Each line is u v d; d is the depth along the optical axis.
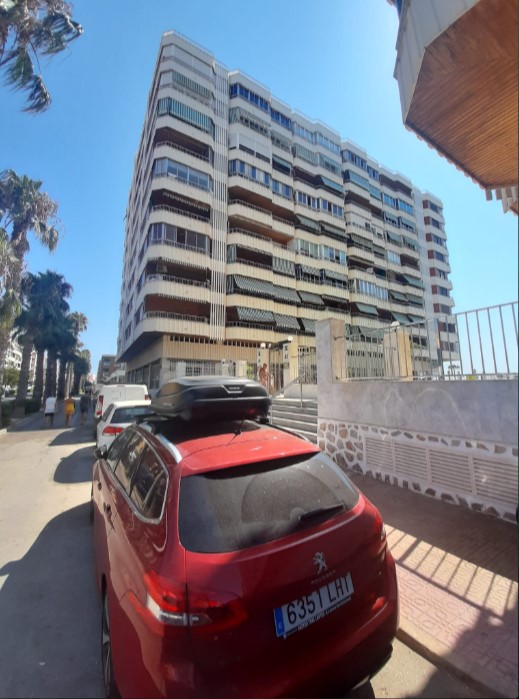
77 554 3.60
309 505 1.95
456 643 2.09
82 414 15.70
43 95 10.05
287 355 12.17
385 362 5.24
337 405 5.91
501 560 2.90
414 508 3.97
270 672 1.43
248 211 24.91
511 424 3.41
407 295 38.16
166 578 1.47
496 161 5.00
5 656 2.20
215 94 25.06
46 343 25.72
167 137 22.86
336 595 1.69
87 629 2.46
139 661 1.44
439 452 4.14
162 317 20.69
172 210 21.48
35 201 15.49
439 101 3.87
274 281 25.67
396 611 1.91
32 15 8.83
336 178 33.03
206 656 1.36
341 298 30.41
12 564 3.39
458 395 3.94
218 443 2.30
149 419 2.97
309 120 32.41
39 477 6.71
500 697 1.74
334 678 1.55
